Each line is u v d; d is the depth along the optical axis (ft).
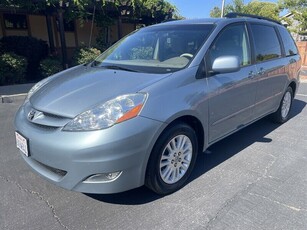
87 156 7.55
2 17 41.57
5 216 8.32
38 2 32.22
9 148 13.03
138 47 12.06
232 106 11.35
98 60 12.46
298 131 15.51
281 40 15.53
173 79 9.05
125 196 9.31
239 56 11.89
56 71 32.76
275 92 14.76
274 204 8.88
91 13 39.37
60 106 8.39
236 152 12.71
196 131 10.31
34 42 34.32
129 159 7.88
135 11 41.73
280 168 11.23
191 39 10.90
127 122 7.75
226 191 9.61
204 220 8.16
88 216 8.36
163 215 8.40
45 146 8.00
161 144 8.61
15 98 23.58
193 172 10.89
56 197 9.26
